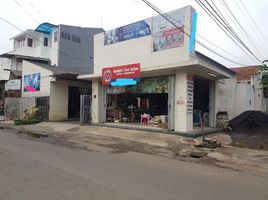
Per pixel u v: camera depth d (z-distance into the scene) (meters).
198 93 19.59
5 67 37.66
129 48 18.53
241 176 8.30
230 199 6.01
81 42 39.59
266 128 19.33
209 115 20.08
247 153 12.15
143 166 8.98
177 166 9.30
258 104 27.94
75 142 13.99
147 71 16.91
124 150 12.24
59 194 5.74
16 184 6.31
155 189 6.45
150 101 20.59
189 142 14.19
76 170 7.85
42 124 22.39
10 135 16.17
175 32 16.25
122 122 20.47
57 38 37.72
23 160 8.86
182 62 14.95
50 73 24.69
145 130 17.28
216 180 7.63
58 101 25.23
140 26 17.97
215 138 16.03
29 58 36.59
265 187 7.10
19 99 26.88
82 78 21.25
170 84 16.66
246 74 30.16
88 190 6.07
